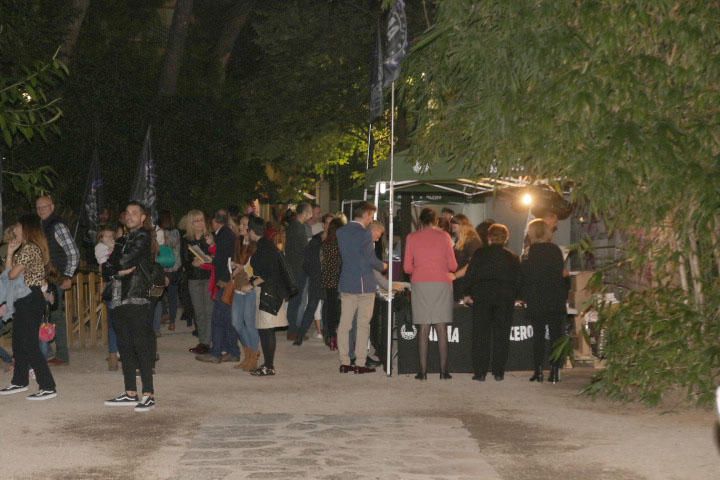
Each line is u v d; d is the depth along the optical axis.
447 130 13.26
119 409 11.32
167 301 21.11
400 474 8.35
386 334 14.81
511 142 11.90
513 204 17.89
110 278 11.41
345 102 34.44
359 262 14.44
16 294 11.78
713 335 11.62
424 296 13.76
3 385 13.04
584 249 13.32
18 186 15.14
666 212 11.53
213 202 32.84
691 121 11.48
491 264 13.70
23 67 14.73
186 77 33.56
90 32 29.25
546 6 11.45
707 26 11.22
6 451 9.18
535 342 13.67
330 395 12.42
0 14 18.75
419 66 13.36
